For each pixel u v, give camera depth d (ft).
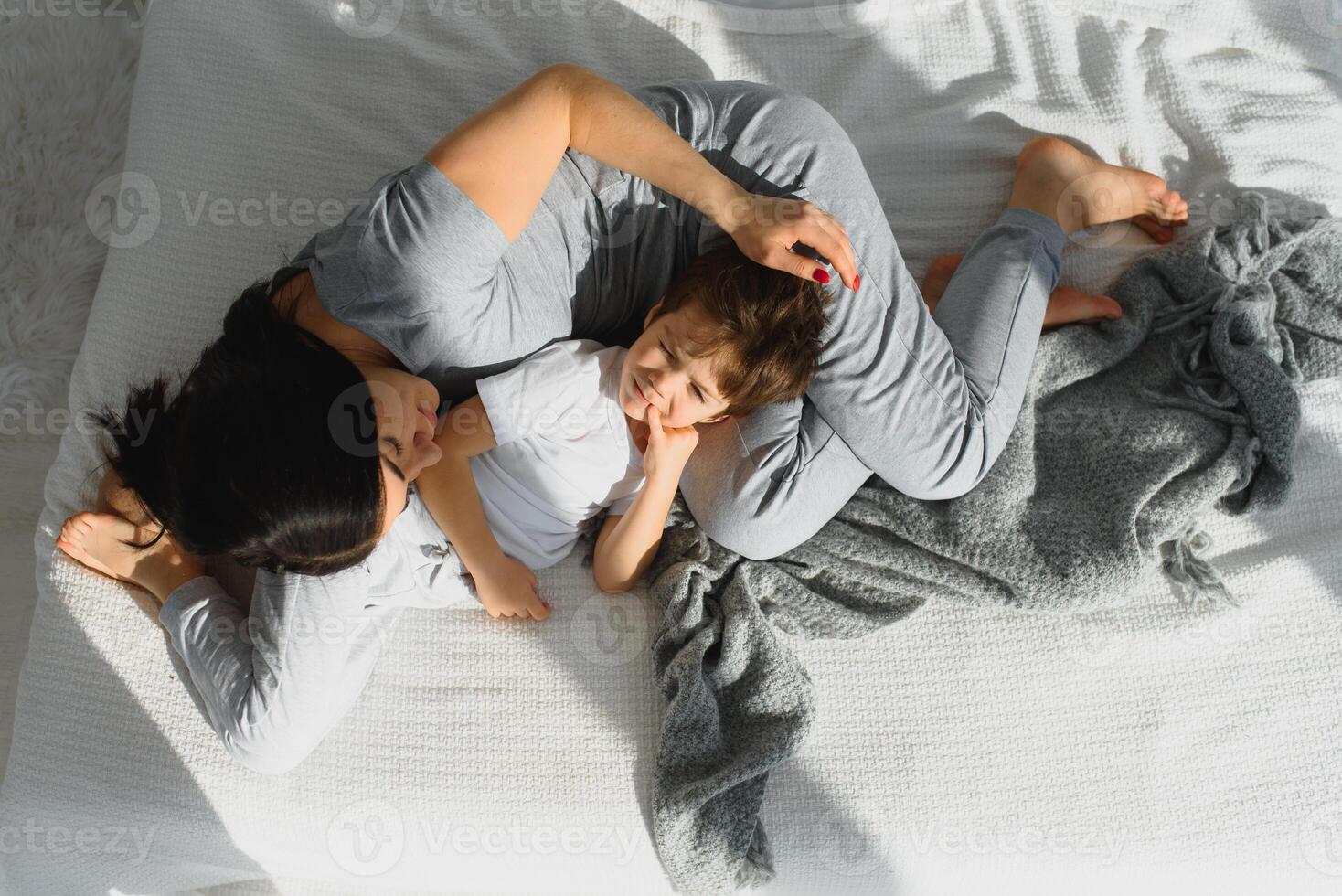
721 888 3.55
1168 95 4.42
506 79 4.27
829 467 3.73
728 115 3.43
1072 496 3.86
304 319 3.10
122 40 4.98
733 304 3.27
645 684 3.69
